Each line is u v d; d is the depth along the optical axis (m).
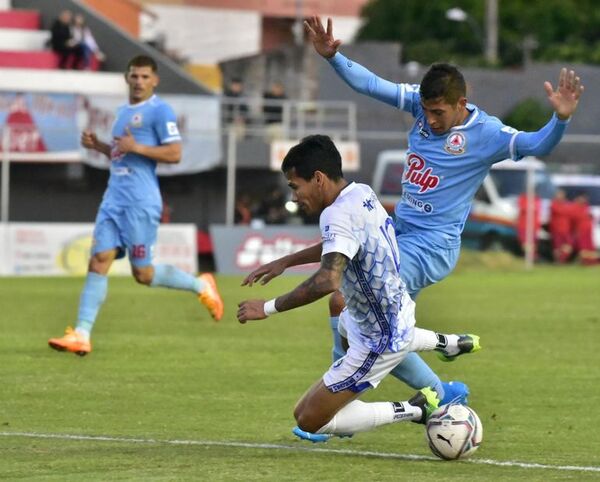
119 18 130.75
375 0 176.12
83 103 88.56
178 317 54.22
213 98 92.56
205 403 31.84
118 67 107.56
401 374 25.55
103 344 44.06
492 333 48.97
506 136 26.53
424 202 27.11
